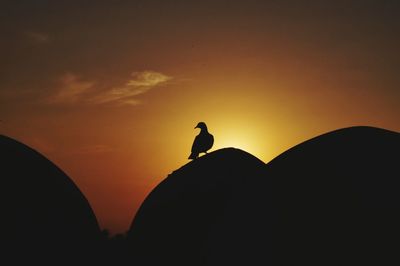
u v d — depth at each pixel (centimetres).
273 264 1295
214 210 1867
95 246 1803
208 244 1442
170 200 1933
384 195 1266
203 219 1866
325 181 1332
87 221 1816
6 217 1666
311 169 1370
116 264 1919
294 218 1311
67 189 1823
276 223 1329
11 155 1781
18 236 1661
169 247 1869
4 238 1645
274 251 1305
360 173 1316
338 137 1424
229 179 1919
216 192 1895
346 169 1334
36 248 1675
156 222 1920
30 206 1709
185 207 1898
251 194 1423
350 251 1230
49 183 1784
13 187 1714
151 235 1906
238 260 1349
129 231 2014
